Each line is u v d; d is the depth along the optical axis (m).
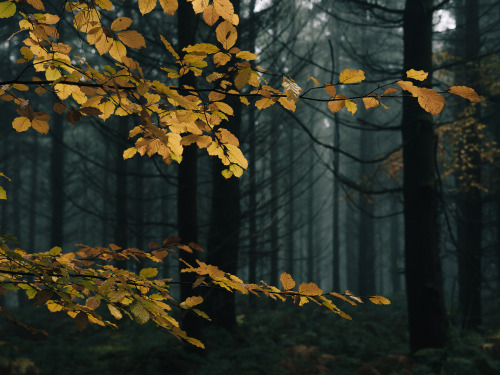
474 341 7.95
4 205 22.58
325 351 9.45
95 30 1.43
